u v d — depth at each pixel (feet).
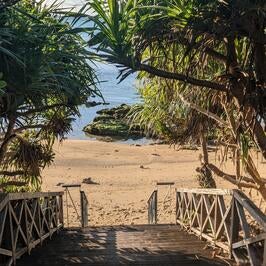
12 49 13.30
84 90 15.94
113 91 171.73
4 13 13.60
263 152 15.47
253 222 20.61
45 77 14.28
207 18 12.39
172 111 23.72
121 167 59.72
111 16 12.67
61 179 51.34
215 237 19.07
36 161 22.36
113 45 12.97
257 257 14.85
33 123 21.65
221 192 17.97
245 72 13.97
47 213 23.38
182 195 26.94
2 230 15.19
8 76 13.70
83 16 12.89
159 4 13.43
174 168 58.59
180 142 24.70
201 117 22.70
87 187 48.21
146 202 41.93
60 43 14.65
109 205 41.11
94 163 61.87
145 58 17.60
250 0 11.46
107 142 82.53
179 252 18.90
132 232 25.16
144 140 87.81
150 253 19.03
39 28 14.26
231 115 18.10
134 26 13.03
